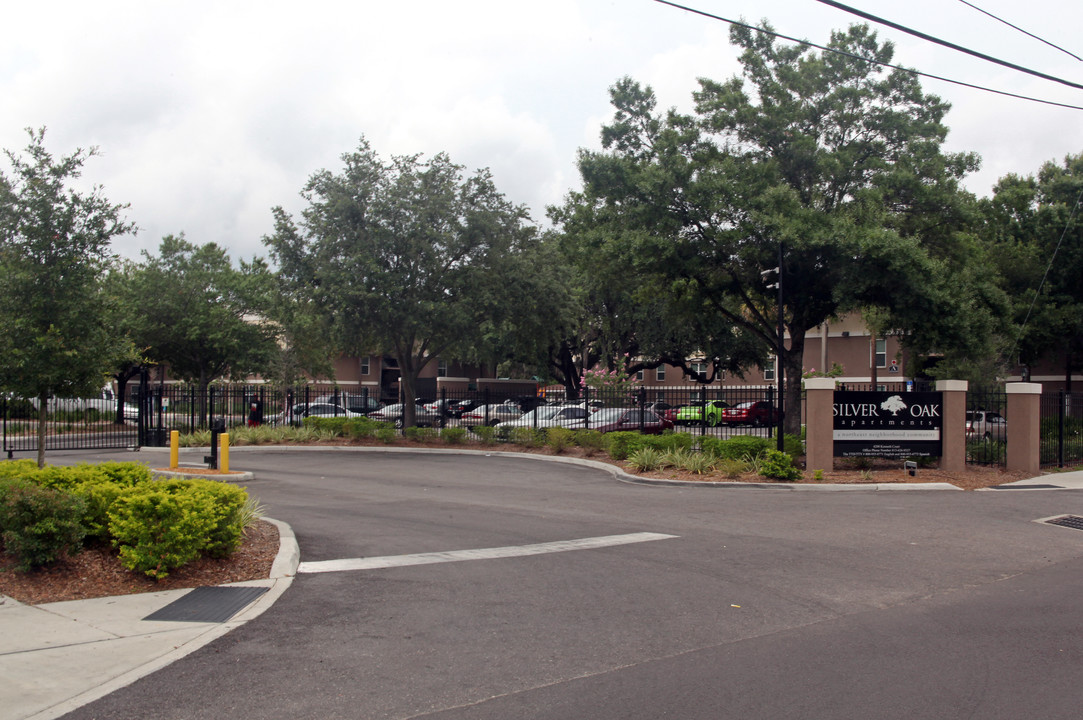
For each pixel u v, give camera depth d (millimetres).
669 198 21359
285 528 10719
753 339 47344
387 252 26078
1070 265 36219
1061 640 6234
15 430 24891
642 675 5434
